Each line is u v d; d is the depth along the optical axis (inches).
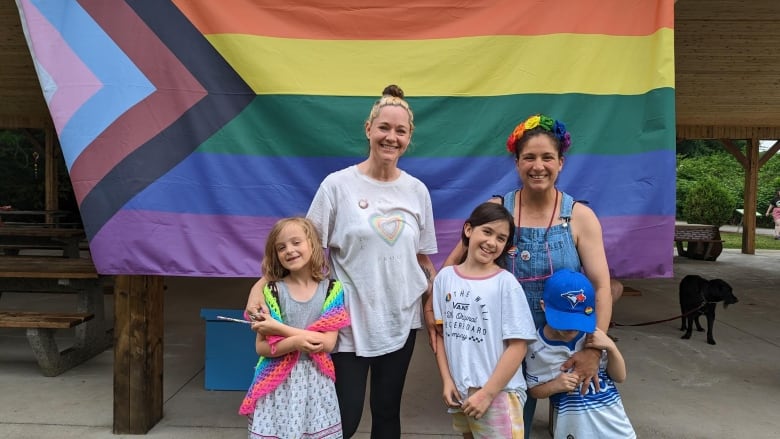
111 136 105.7
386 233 78.8
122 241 106.4
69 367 155.4
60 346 175.6
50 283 165.8
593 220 79.0
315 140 107.6
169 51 106.0
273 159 107.8
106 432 113.4
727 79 300.7
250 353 139.0
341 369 80.7
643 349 183.9
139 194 106.2
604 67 106.6
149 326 113.3
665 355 177.0
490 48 107.3
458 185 108.8
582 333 76.0
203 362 163.0
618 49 106.3
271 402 77.1
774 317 234.8
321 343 75.5
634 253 106.0
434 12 107.3
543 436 115.9
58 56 105.1
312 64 107.4
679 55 273.1
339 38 107.5
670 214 104.7
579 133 106.9
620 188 106.3
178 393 136.8
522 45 107.3
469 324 75.8
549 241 78.4
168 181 106.7
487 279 76.5
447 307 78.2
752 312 244.8
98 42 105.7
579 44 106.5
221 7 106.1
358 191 80.4
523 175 77.7
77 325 156.4
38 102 388.8
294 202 108.1
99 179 105.8
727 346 188.2
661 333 205.8
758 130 423.8
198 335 194.1
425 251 87.5
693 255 437.4
